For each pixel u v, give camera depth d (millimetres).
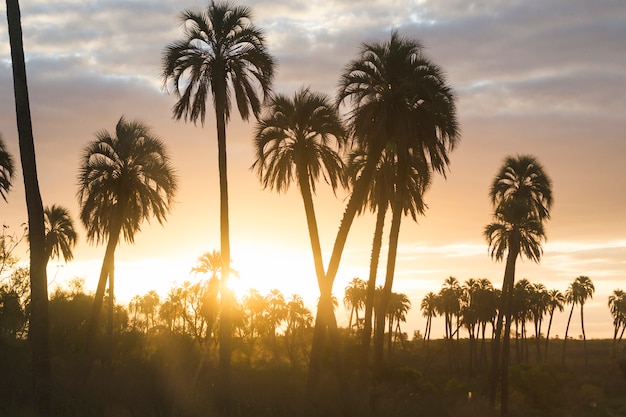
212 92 36312
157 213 46312
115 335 49500
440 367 112000
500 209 57844
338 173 38469
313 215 38094
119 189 45656
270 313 89938
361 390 30172
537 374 61906
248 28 36531
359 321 79938
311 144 38531
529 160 59625
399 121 34656
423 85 34906
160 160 46312
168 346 45531
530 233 57656
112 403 24359
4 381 24312
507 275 57031
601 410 49406
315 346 34875
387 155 43125
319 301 35656
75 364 35469
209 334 53312
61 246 64500
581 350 151250
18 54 24109
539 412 47406
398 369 42656
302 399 28922
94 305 42969
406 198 44219
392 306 108812
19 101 23984
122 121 46406
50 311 47781
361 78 35500
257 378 35719
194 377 33594
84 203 45625
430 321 116562
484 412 31781
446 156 35531
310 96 38406
